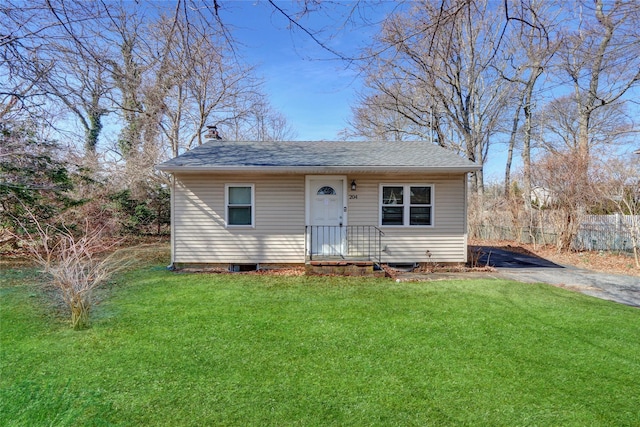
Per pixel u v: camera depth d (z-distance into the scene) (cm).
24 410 277
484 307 562
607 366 363
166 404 291
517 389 317
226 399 299
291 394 307
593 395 308
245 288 690
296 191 910
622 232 1072
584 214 1152
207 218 902
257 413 279
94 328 462
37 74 488
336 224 919
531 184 1434
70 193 1120
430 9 349
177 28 349
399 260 916
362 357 382
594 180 1087
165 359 374
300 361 372
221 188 900
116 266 823
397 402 296
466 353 393
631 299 624
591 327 473
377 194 916
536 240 1366
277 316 518
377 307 564
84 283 474
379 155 960
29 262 894
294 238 913
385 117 2086
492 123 1864
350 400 299
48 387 314
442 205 915
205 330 459
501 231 1597
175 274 830
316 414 279
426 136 1917
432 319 505
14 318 497
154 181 1498
